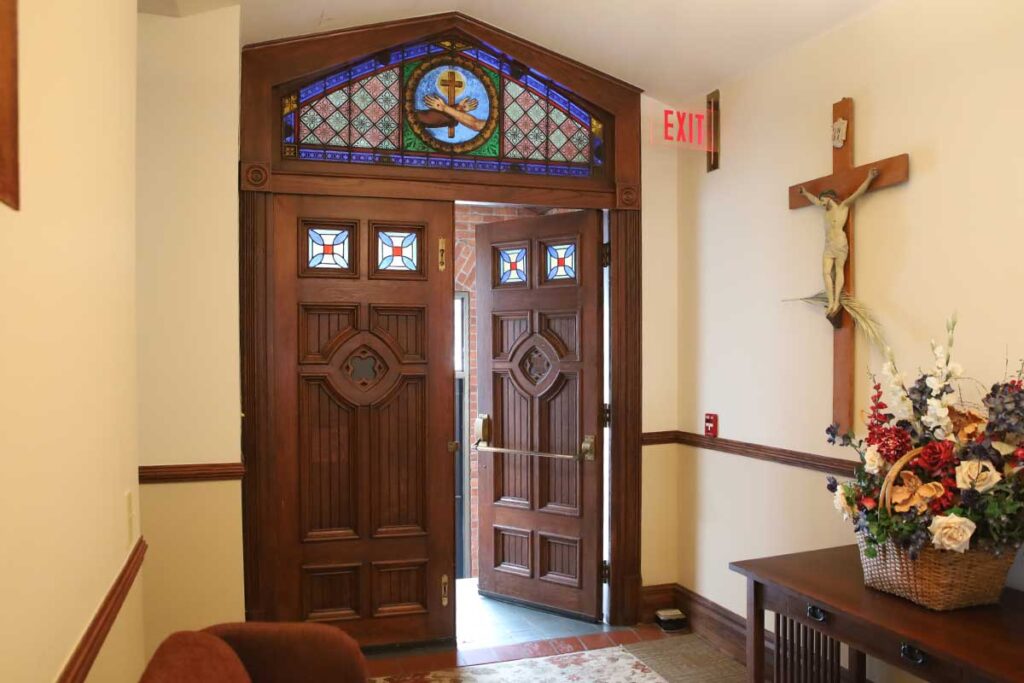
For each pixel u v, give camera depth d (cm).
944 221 226
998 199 210
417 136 331
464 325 504
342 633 169
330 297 320
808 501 280
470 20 326
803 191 277
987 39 213
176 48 271
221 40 274
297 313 316
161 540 269
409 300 330
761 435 305
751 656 222
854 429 259
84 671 121
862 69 257
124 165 172
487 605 384
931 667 167
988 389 212
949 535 177
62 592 117
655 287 361
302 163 315
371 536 326
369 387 326
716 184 335
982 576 186
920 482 189
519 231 378
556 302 366
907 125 239
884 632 177
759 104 308
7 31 92
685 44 302
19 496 97
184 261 272
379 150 326
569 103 352
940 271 227
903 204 239
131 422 180
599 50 324
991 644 165
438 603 334
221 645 150
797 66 287
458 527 507
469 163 337
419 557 332
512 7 302
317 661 166
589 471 358
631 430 355
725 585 328
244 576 300
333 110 320
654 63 325
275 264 312
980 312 214
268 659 165
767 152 303
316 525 321
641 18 288
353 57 313
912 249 236
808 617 202
